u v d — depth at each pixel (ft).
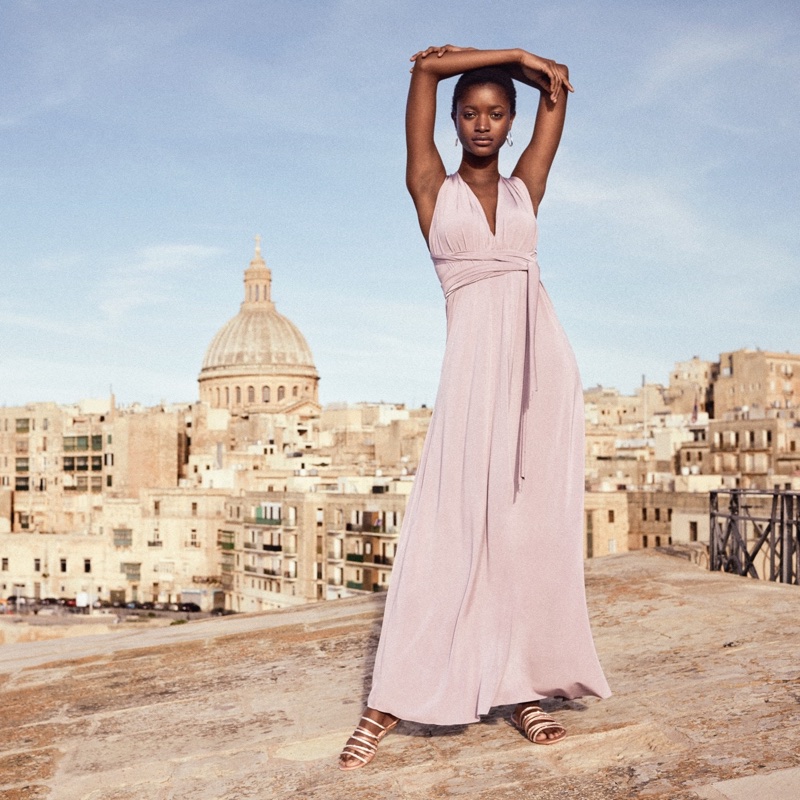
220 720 16.07
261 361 615.16
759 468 309.83
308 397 621.72
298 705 16.53
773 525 34.27
